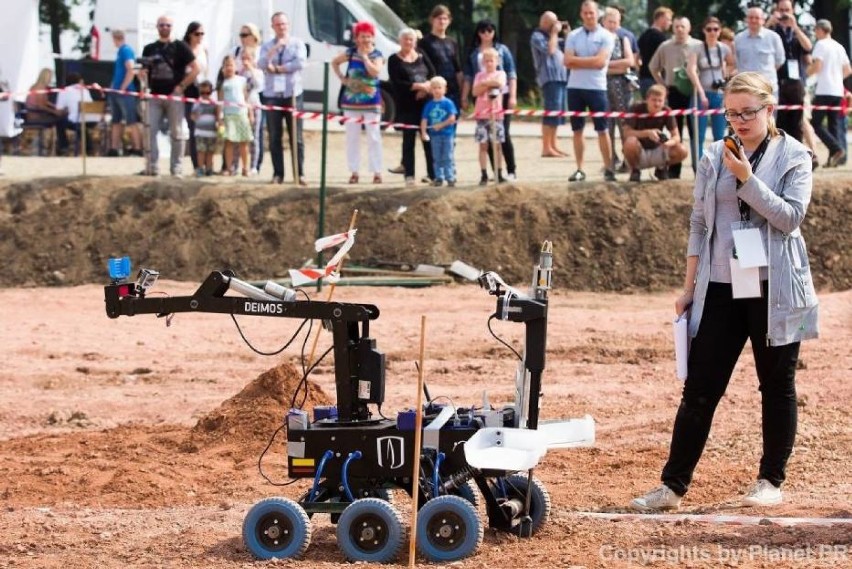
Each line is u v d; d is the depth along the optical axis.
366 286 42.25
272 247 44.97
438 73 47.03
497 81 45.75
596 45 45.03
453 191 45.81
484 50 45.81
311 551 15.95
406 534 15.56
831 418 24.20
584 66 45.09
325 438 15.70
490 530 16.45
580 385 28.84
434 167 46.84
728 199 17.22
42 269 45.34
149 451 22.70
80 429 25.36
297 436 15.76
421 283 42.50
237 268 44.69
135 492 19.86
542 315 15.47
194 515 18.39
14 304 40.44
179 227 45.81
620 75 45.75
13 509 18.89
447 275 43.25
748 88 16.94
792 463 21.03
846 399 26.16
